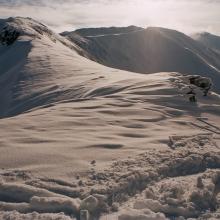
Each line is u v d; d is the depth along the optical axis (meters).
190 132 11.91
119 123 12.19
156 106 15.46
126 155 8.73
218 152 9.62
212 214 6.32
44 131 10.52
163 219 5.89
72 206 6.19
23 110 27.84
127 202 6.68
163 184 7.29
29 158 8.11
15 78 39.28
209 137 11.41
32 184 6.89
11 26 75.25
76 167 7.76
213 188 7.31
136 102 15.91
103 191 6.79
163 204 6.52
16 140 9.41
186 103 16.81
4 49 69.50
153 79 22.06
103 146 9.29
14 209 6.16
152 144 9.88
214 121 14.55
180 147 9.86
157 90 18.44
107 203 6.49
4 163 7.78
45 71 37.81
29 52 52.22
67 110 13.77
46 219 5.76
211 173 8.13
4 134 9.94
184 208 6.35
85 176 7.38
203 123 13.99
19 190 6.62
